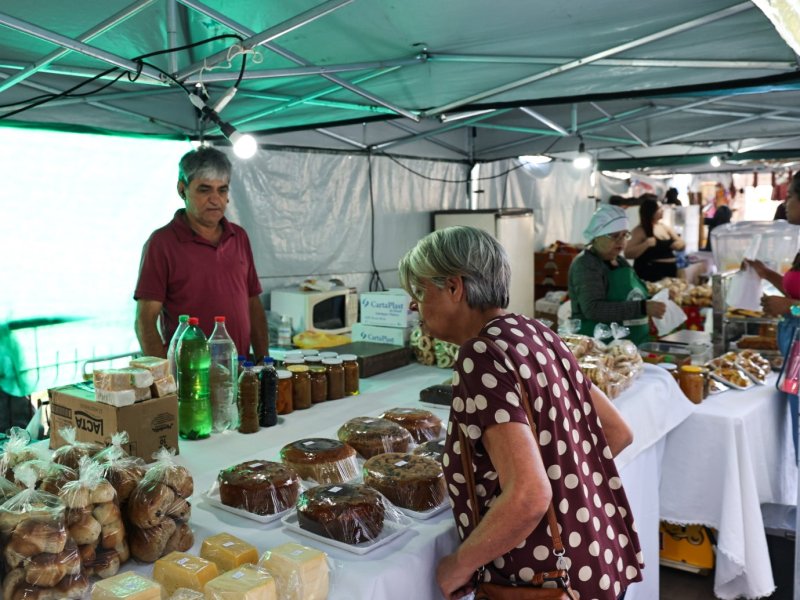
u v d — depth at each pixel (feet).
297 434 6.28
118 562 3.72
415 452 5.64
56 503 3.47
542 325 4.53
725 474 8.75
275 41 8.45
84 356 12.00
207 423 6.16
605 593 4.16
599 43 8.63
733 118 17.84
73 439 4.50
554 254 23.00
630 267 11.72
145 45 8.70
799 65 8.43
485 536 3.78
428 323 4.43
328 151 16.03
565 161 25.13
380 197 17.71
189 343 6.06
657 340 12.78
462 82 10.42
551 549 3.98
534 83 10.34
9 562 3.24
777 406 10.02
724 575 8.85
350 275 17.08
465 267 4.19
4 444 4.51
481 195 21.47
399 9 7.35
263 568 3.62
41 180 11.20
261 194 14.67
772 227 11.91
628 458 7.27
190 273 8.16
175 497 3.95
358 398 7.72
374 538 4.27
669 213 30.76
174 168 13.03
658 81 10.22
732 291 11.34
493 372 3.87
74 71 9.01
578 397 4.44
